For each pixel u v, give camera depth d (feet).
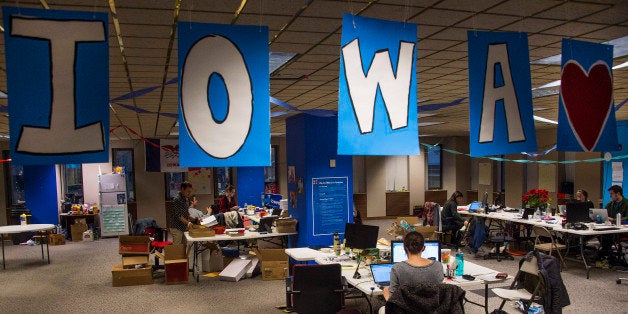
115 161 41.06
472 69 9.34
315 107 25.17
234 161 8.09
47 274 24.25
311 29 11.35
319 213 24.73
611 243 23.25
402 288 8.66
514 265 23.40
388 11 10.31
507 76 9.64
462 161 47.65
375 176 44.50
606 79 11.22
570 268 22.17
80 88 7.18
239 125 8.13
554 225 23.40
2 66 13.21
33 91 6.97
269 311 17.06
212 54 7.99
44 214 36.60
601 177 34.83
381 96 8.33
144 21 10.24
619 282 19.45
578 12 10.75
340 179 25.29
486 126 9.41
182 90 7.80
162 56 13.28
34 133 6.98
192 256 26.81
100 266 25.94
